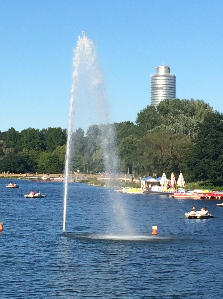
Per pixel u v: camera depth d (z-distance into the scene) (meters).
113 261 58.31
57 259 59.06
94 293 46.66
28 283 49.28
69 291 47.09
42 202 148.50
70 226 88.12
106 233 79.38
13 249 64.62
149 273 53.28
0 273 52.56
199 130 193.25
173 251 64.25
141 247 66.75
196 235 78.19
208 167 170.75
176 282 50.19
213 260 59.28
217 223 94.19
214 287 48.72
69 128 77.94
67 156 79.06
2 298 44.84
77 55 73.94
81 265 56.34
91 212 116.00
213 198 160.12
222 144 170.50
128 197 169.00
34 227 85.94
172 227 88.00
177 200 153.75
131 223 93.75
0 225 81.62
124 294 46.47
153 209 123.75
